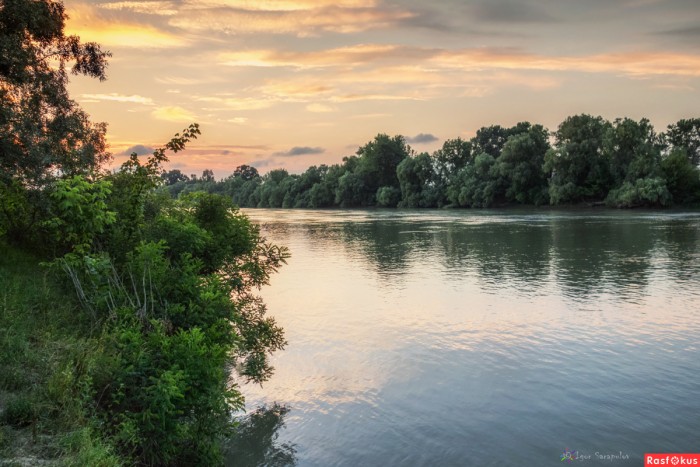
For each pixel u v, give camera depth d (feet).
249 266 46.55
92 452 20.86
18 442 21.25
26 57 45.37
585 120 319.88
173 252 39.58
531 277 88.33
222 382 35.19
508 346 51.11
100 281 33.68
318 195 506.07
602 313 62.95
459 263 106.52
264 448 31.68
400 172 425.28
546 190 334.03
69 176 44.68
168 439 25.30
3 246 45.16
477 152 477.36
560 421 34.83
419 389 40.55
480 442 32.09
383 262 110.93
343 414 36.24
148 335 29.35
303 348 51.06
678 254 111.04
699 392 39.22
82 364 25.90
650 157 296.30
